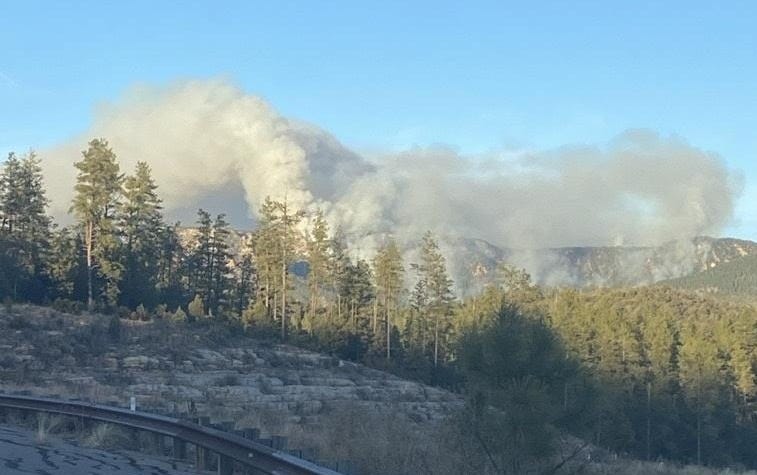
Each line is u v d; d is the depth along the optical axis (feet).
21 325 173.88
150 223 259.39
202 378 165.68
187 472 47.57
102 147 233.55
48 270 235.40
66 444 59.36
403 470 52.19
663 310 320.91
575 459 59.52
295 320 304.91
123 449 59.00
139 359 168.35
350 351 284.61
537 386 55.36
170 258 285.02
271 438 42.37
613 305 316.81
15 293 221.25
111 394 122.42
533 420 53.47
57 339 170.19
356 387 191.72
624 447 171.94
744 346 269.23
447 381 275.80
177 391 145.79
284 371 193.77
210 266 289.33
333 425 82.64
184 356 181.98
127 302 238.68
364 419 88.63
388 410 139.74
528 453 53.52
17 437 62.54
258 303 265.34
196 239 297.94
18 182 246.68
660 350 242.99
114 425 64.75
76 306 202.08
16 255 238.27
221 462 46.42
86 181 231.50
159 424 57.98
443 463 54.44
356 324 299.58
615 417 170.50
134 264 244.42
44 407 74.84
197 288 287.07
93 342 174.29
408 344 303.07
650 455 211.61
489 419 54.44
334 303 332.19
